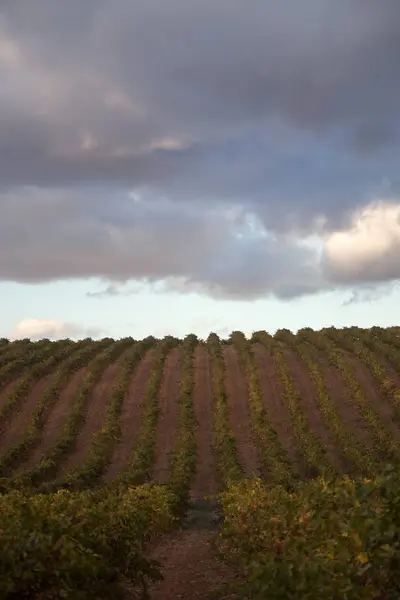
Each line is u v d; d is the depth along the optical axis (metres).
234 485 17.31
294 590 6.09
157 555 14.94
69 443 33.31
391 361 43.75
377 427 33.03
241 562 10.84
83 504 10.47
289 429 36.03
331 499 6.97
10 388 41.81
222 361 46.19
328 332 53.72
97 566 7.62
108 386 43.09
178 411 38.66
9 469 30.06
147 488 17.55
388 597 5.66
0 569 6.51
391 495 5.59
